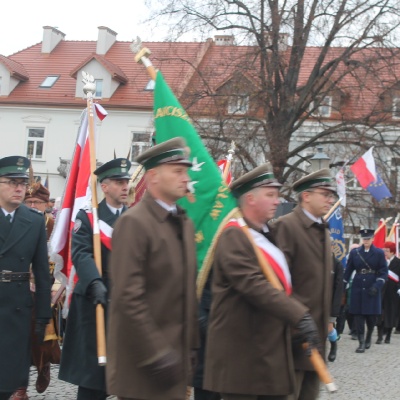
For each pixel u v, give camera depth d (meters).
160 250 4.43
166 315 4.45
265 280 4.98
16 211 7.18
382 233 18.48
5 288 7.01
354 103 28.20
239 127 26.48
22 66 49.53
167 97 6.59
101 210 7.01
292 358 5.40
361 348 14.77
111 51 50.25
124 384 4.32
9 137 48.09
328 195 6.36
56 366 10.91
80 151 7.99
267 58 27.56
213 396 6.93
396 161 28.30
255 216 5.39
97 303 6.40
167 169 4.52
